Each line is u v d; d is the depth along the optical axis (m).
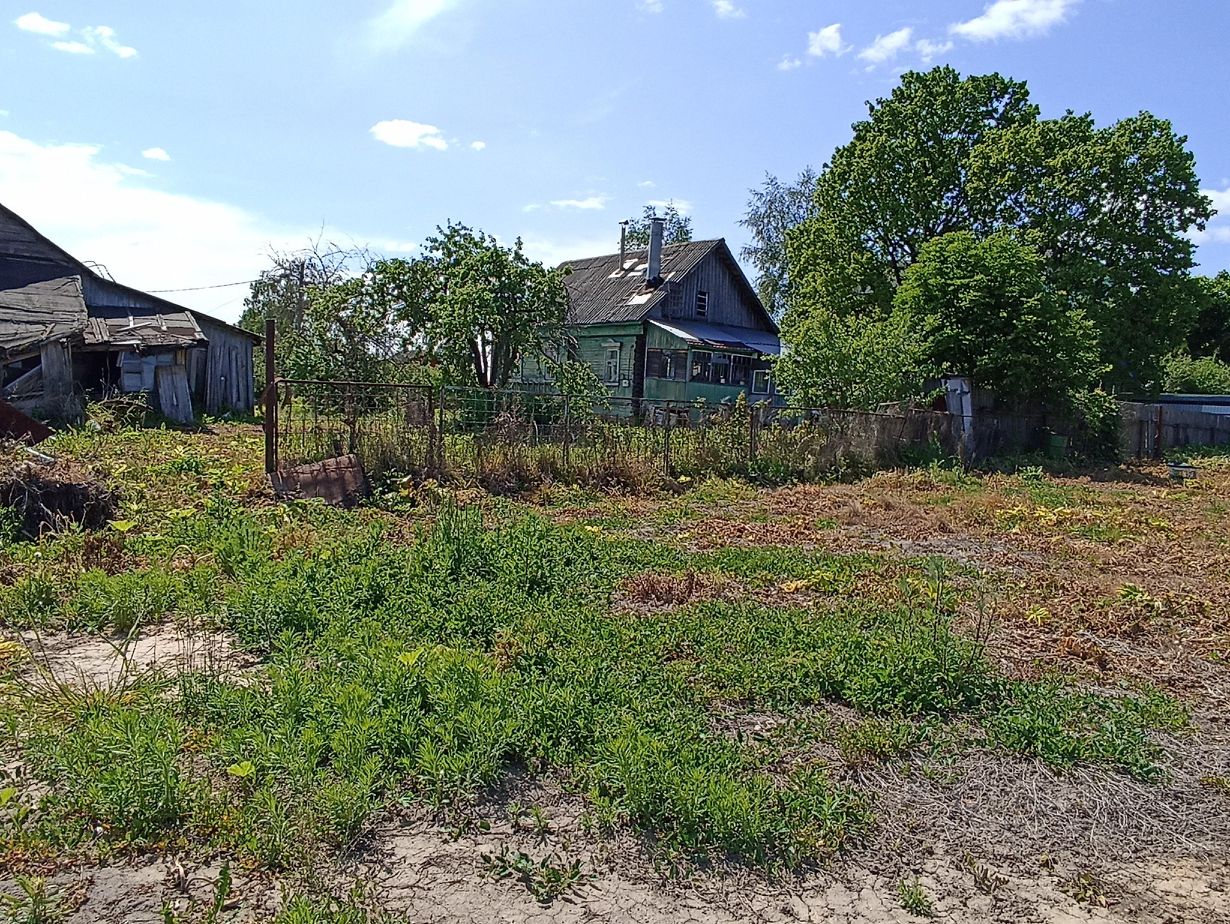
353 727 4.10
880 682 5.21
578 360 23.81
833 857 3.62
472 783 3.87
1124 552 10.56
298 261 28.98
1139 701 5.47
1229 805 4.27
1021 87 29.34
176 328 19.98
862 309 30.12
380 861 3.36
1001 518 12.80
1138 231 27.89
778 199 40.78
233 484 10.27
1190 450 27.31
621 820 3.72
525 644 5.53
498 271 20.14
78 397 16.98
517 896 3.22
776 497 13.78
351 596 6.25
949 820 3.98
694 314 31.64
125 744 3.81
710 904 3.27
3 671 4.86
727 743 4.40
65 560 6.92
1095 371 23.64
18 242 22.11
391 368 20.62
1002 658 6.11
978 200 28.44
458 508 9.41
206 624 5.83
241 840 3.38
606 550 8.51
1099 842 3.88
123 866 3.24
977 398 22.39
